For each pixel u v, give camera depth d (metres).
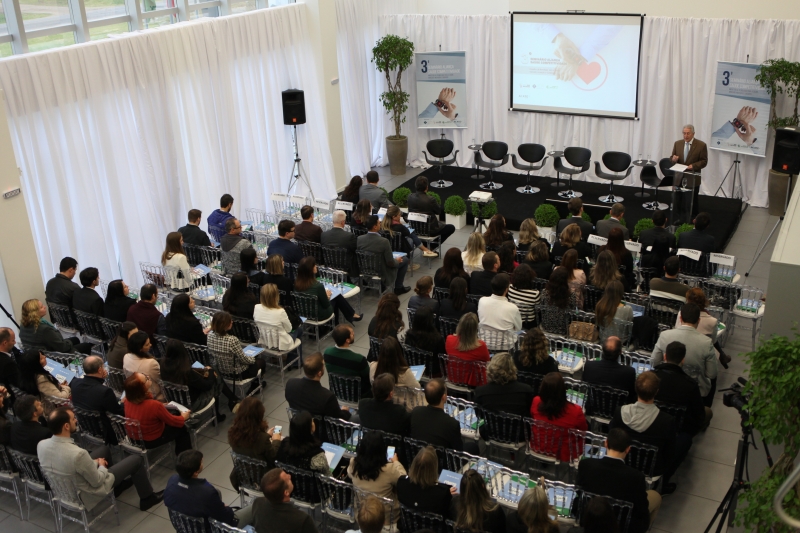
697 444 7.11
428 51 15.36
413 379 6.35
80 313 8.00
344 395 6.77
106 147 9.99
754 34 12.32
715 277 9.12
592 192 13.91
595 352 7.26
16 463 5.96
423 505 4.76
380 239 9.52
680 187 11.61
